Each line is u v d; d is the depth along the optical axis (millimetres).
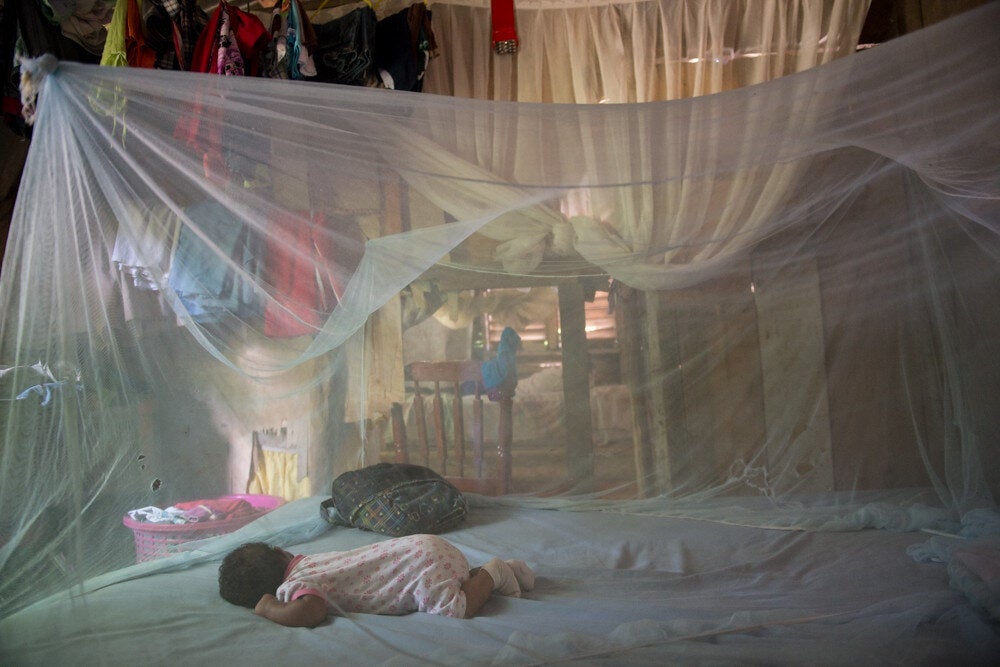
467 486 2816
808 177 2197
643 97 3125
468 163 1984
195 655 1564
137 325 1933
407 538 1937
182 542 2209
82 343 1827
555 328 2715
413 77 2832
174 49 2461
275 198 1956
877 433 2627
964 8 2727
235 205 1924
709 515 2617
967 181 2059
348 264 2146
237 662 1531
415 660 1491
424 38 2881
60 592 1721
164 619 1756
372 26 2676
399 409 2748
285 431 2531
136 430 2016
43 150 1681
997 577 1644
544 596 1922
